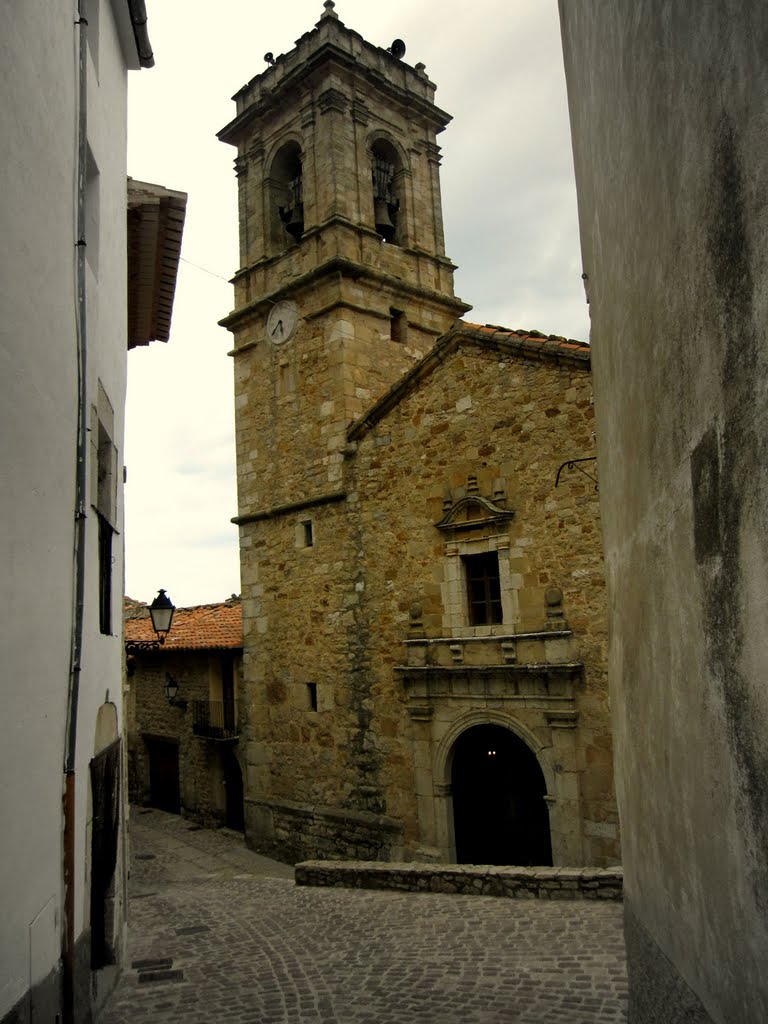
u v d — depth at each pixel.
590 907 8.92
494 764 14.64
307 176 18.25
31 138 4.15
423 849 13.92
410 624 14.64
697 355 2.84
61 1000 4.52
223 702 20.64
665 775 3.96
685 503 3.17
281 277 18.45
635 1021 5.16
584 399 12.83
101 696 6.43
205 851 18.00
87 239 6.50
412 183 19.48
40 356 4.29
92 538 5.82
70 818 4.73
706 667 2.95
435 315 18.91
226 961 8.15
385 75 19.23
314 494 16.78
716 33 2.38
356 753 15.26
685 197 2.89
